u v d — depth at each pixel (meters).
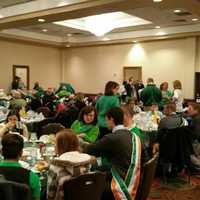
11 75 11.02
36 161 2.40
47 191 1.99
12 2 6.51
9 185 1.33
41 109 5.86
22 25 7.37
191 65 9.32
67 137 2.12
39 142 3.04
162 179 4.23
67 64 12.69
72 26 9.42
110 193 2.32
